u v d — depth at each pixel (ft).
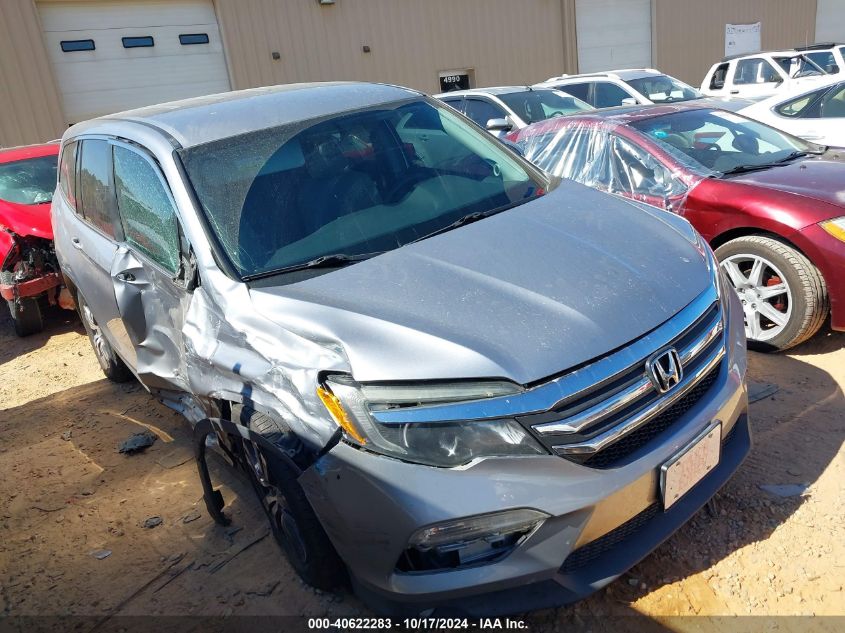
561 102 28.96
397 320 7.61
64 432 14.58
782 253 13.29
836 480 9.86
